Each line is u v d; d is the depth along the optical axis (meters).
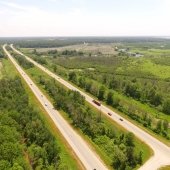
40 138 159.00
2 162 133.00
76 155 151.62
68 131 181.25
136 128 191.25
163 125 193.00
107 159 149.38
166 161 149.50
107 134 173.50
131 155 146.50
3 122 170.88
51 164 140.75
